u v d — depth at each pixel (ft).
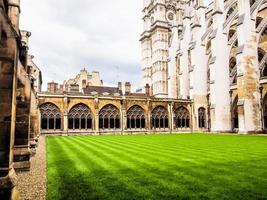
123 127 123.85
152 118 132.77
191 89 145.07
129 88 159.12
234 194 19.06
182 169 28.53
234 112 127.54
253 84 105.29
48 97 111.45
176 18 215.72
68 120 114.42
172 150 46.78
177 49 187.52
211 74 124.67
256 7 111.96
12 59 17.98
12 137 17.84
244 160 34.12
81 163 33.65
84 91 157.48
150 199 18.22
